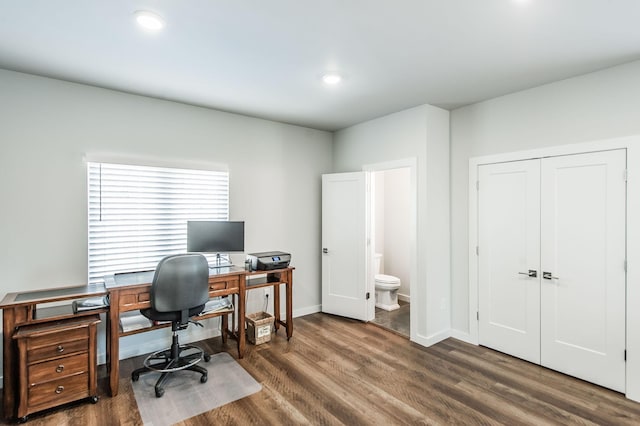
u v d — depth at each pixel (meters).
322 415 2.29
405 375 2.86
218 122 3.78
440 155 3.66
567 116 2.87
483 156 3.46
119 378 2.80
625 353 2.55
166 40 2.23
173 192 3.50
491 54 2.43
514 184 3.22
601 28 2.06
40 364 2.26
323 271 4.59
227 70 2.71
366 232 4.27
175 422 2.21
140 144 3.28
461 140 3.66
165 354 3.09
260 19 1.98
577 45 2.29
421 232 3.56
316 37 2.19
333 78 2.85
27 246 2.76
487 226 3.43
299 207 4.50
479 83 2.98
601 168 2.68
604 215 2.67
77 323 2.43
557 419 2.24
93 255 3.07
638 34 2.13
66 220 2.92
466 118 3.61
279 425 2.18
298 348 3.43
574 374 2.82
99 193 3.10
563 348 2.89
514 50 2.37
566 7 1.84
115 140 3.15
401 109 3.73
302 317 4.46
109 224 3.15
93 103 3.04
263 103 3.53
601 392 2.60
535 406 2.40
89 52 2.39
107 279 2.93
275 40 2.23
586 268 2.76
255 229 4.08
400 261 5.50
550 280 2.97
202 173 3.68
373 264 4.38
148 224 3.36
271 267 3.51
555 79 2.89
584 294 2.78
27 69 2.68
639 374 2.47
